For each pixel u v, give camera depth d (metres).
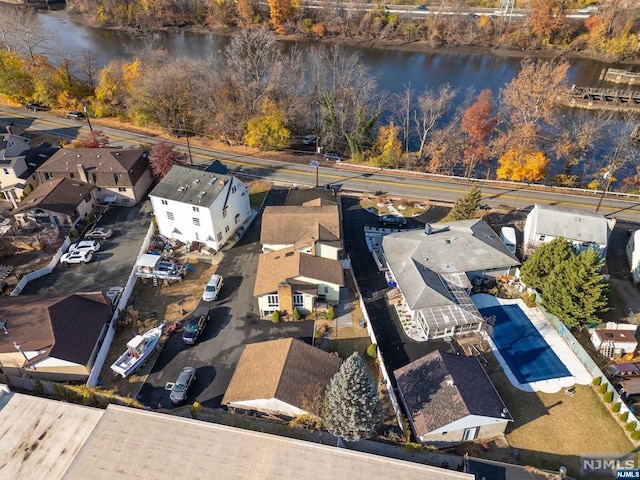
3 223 59.22
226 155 78.50
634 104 99.88
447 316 44.59
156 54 92.50
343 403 32.34
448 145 74.88
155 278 50.88
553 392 40.00
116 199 64.50
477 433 35.81
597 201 66.88
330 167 75.56
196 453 31.41
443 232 53.28
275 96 83.12
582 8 141.50
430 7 140.38
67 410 35.12
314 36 137.88
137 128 86.38
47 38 115.00
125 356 41.59
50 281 51.34
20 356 39.28
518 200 66.81
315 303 47.81
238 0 142.62
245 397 36.41
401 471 30.19
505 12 135.88
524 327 46.22
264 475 30.08
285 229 53.53
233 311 47.81
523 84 71.56
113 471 30.41
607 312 48.34
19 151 69.38
